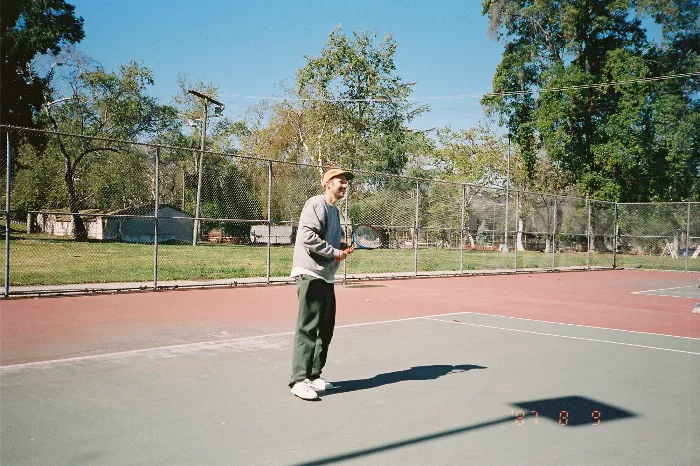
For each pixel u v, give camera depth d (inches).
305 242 180.7
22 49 1464.1
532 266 1089.4
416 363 234.1
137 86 1870.1
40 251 1084.5
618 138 1412.4
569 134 1518.2
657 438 150.4
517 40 1603.1
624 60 1430.9
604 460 134.6
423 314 393.4
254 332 300.2
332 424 156.4
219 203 1040.2
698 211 1438.2
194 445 138.1
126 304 408.2
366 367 225.3
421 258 1226.0
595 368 233.3
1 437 140.4
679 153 1403.8
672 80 1385.3
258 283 567.8
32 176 1440.7
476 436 149.0
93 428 148.4
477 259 1259.2
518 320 375.6
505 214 914.7
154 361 227.5
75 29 1636.3
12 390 182.2
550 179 1877.5
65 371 208.8
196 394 181.8
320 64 1704.0
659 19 1418.6
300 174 1220.5
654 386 205.5
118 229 1433.3
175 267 766.5
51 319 332.8
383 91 1712.6
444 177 1951.3
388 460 131.6
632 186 1501.0
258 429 150.9
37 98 1539.1
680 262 1307.8
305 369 181.3
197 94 1334.9
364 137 1754.4
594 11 1517.0
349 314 383.6
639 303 509.7
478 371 221.9
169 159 1652.3
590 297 553.6
